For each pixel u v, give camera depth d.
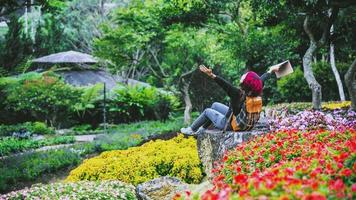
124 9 18.84
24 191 8.23
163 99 25.06
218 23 17.09
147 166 8.75
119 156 9.54
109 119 25.69
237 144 7.24
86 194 7.53
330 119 9.49
